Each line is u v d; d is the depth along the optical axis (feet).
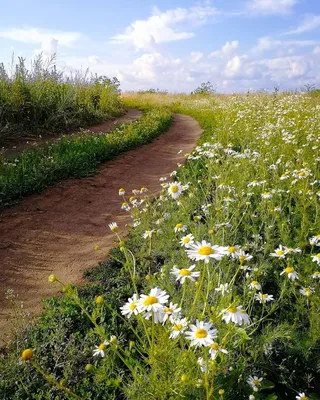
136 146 41.32
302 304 10.80
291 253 12.66
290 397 9.11
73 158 30.68
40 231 19.69
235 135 35.04
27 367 10.03
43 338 11.09
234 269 12.73
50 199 23.93
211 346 6.97
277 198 18.66
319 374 9.59
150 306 7.15
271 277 12.73
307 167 20.52
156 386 7.26
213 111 70.18
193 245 7.62
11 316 12.98
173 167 34.83
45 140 40.73
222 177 20.39
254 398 7.64
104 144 36.68
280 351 9.56
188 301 9.80
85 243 18.79
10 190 23.44
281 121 32.89
